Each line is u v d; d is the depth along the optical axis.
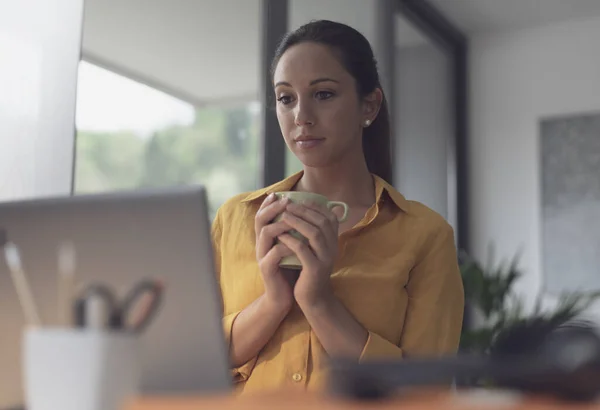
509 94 4.27
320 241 1.11
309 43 1.25
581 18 4.11
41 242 0.83
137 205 0.80
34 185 1.69
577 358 0.58
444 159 4.21
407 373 0.59
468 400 0.59
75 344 0.64
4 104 1.70
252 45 2.64
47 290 0.82
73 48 1.75
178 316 0.79
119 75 2.47
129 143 2.55
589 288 3.91
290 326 1.22
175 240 0.79
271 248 1.16
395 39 3.61
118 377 0.65
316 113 1.24
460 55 4.39
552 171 4.09
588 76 4.07
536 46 4.23
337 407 0.54
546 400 0.58
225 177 2.89
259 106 2.56
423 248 1.29
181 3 2.61
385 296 1.23
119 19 2.39
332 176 1.31
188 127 2.85
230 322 1.23
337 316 1.16
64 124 1.72
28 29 1.73
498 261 4.19
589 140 4.01
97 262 0.81
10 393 0.83
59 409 0.64
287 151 2.54
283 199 1.14
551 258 4.03
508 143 4.24
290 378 1.20
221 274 1.33
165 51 2.62
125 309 0.68
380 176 1.42
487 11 4.09
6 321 0.84
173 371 0.79
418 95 4.01
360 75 1.29
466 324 4.08
